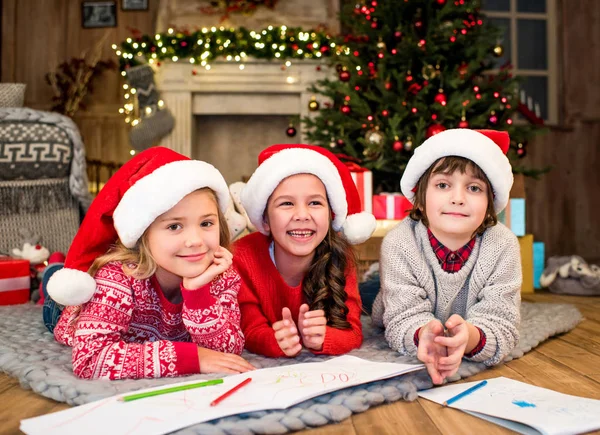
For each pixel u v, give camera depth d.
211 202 1.11
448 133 1.26
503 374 1.20
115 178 1.14
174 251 1.07
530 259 3.01
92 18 4.68
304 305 1.23
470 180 1.23
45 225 2.63
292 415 0.87
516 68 4.73
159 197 1.04
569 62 4.69
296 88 4.20
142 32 4.68
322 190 1.31
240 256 1.38
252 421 0.84
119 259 1.13
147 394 0.92
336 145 3.37
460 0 3.40
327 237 1.38
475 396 0.99
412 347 1.23
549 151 4.62
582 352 1.44
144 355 1.07
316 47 3.99
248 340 1.33
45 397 1.04
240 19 4.34
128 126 4.70
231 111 4.25
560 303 2.35
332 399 0.94
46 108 4.67
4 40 4.64
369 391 0.99
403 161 3.11
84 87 4.51
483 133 1.38
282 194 1.28
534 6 4.76
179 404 0.88
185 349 1.09
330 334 1.25
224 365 1.09
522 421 0.83
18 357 1.26
